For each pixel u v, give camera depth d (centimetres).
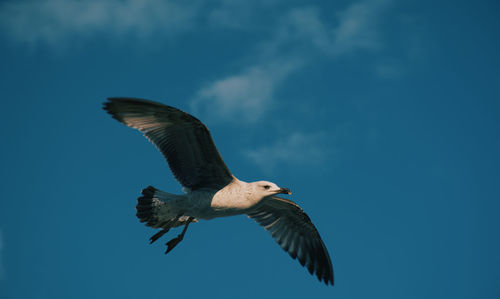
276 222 1567
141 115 1215
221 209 1275
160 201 1275
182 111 1184
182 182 1295
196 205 1263
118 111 1193
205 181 1297
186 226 1329
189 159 1278
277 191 1284
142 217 1280
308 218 1538
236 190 1278
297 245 1566
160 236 1285
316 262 1565
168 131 1246
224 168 1275
